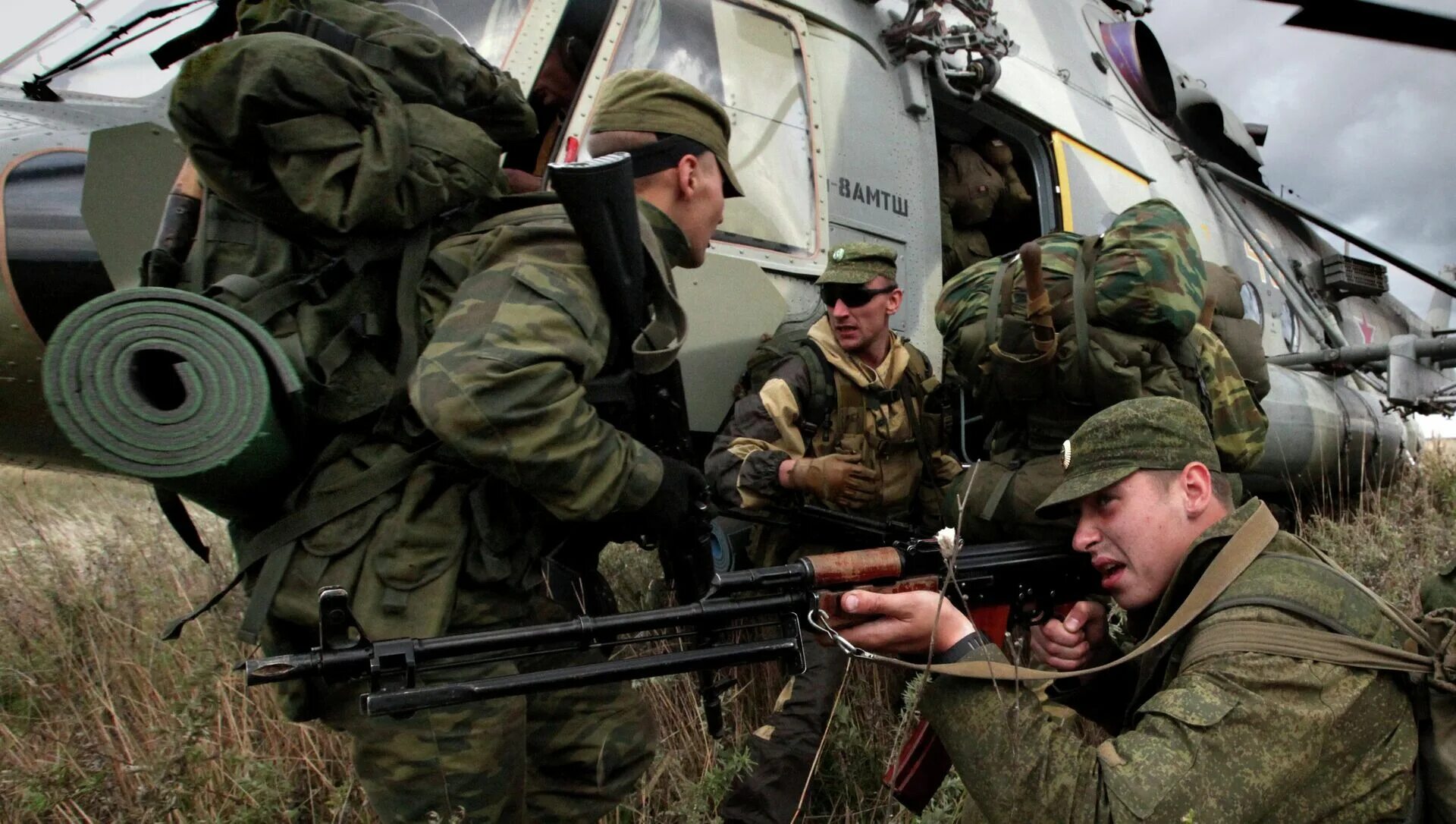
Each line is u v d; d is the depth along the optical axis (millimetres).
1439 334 4961
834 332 3027
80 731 2559
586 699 1938
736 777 2461
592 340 1603
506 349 1486
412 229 1626
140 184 2051
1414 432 6797
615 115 1882
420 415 1463
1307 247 7613
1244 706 1380
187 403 1422
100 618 3154
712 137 1926
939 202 4219
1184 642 1574
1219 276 3580
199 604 3400
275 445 1478
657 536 1770
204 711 2371
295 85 1453
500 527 1649
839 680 2586
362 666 1365
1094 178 5137
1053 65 5270
